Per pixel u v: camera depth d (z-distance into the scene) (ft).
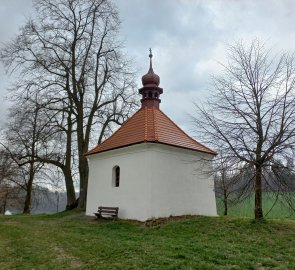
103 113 88.84
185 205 59.82
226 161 46.60
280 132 44.19
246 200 50.01
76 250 34.45
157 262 28.45
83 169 83.82
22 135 89.92
